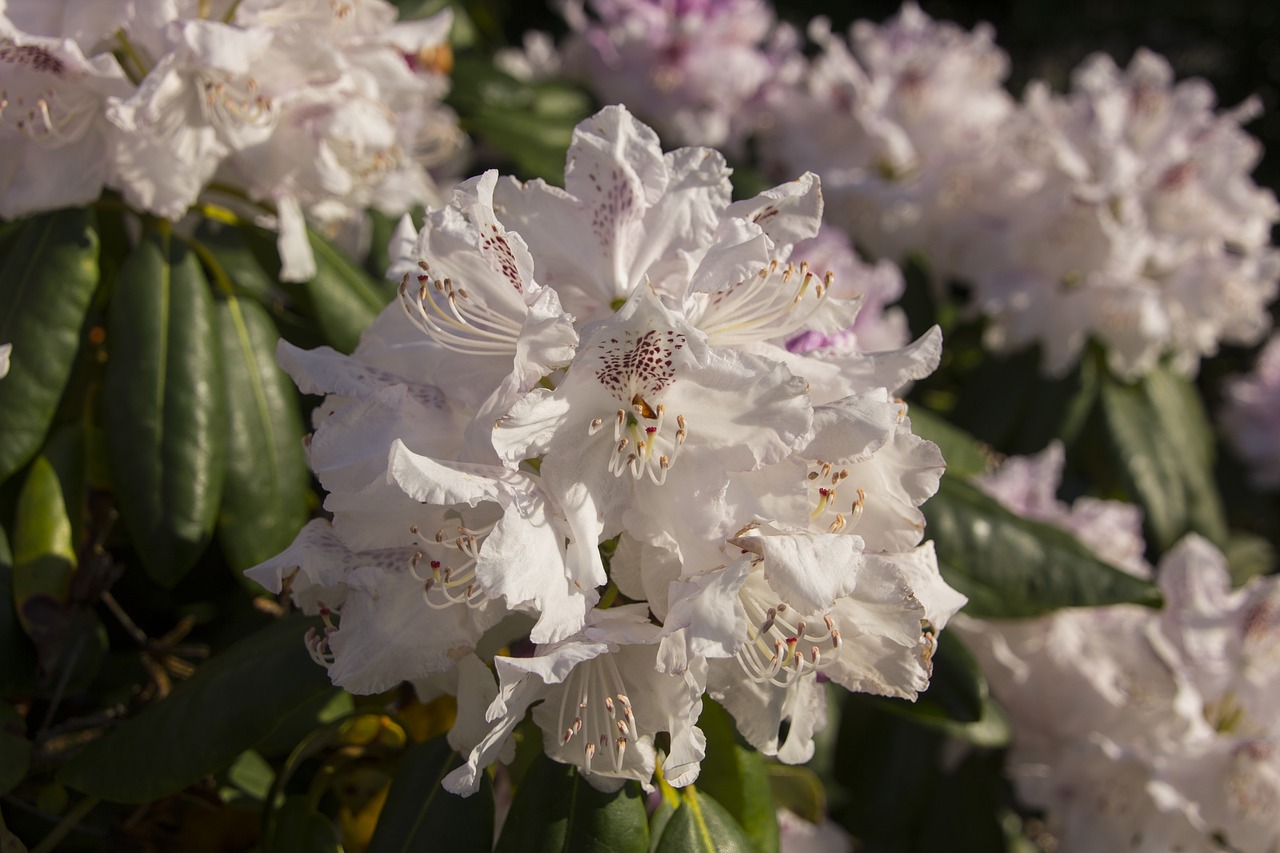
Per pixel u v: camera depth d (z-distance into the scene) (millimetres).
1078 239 825
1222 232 847
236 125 568
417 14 771
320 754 562
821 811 609
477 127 812
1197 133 846
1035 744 720
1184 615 683
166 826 568
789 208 467
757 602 456
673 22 925
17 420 552
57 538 551
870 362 461
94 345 613
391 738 531
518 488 428
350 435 446
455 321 458
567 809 467
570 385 429
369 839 542
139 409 558
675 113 940
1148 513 860
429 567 451
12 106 552
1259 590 678
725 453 432
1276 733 645
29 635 543
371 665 449
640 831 468
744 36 939
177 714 505
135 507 553
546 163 801
